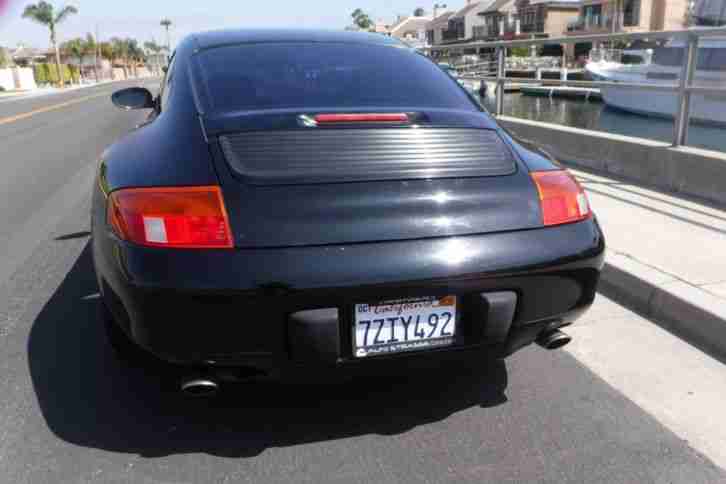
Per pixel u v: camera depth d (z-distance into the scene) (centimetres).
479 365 272
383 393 251
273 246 188
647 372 265
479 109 263
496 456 212
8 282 375
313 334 189
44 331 306
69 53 9444
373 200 199
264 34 297
